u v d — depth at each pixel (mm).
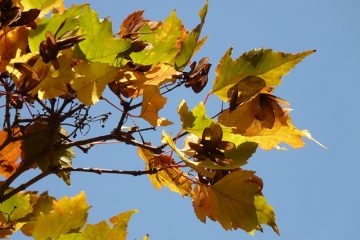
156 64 1092
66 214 1021
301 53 1110
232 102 1108
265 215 1101
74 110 1108
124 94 1082
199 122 1072
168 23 1084
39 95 1037
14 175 1107
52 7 1088
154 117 1084
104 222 1018
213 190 1106
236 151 1077
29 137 1105
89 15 1044
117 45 1048
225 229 1102
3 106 1092
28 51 1077
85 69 1041
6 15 1042
